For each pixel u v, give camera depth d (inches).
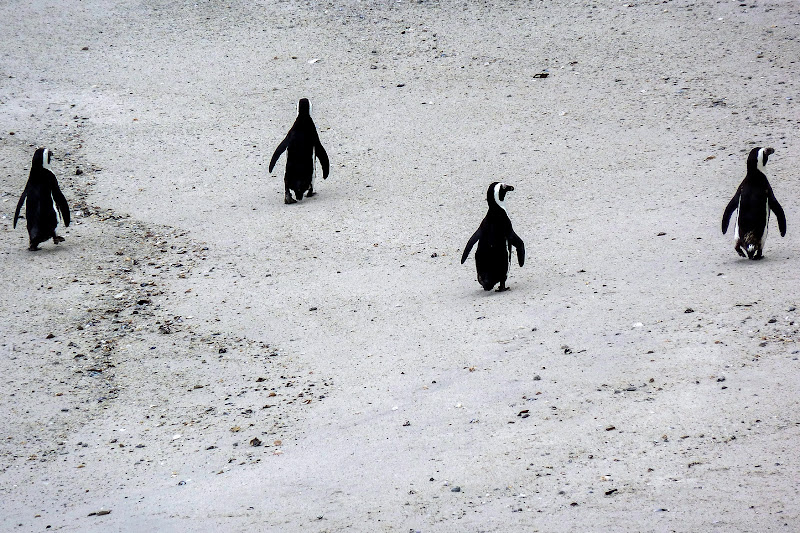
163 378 1330.0
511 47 3056.1
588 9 3331.7
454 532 829.2
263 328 1483.8
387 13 3457.2
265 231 1947.6
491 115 2583.7
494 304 1481.3
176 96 2832.2
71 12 3555.6
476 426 1071.6
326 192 2186.3
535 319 1384.1
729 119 2378.2
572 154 2281.0
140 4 3639.3
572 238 1776.6
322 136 2539.4
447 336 1369.3
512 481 925.2
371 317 1489.9
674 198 1935.3
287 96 2807.6
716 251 1589.6
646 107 2524.6
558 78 2790.4
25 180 2247.8
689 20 3117.6
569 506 854.5
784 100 2450.8
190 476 1034.7
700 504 826.2
